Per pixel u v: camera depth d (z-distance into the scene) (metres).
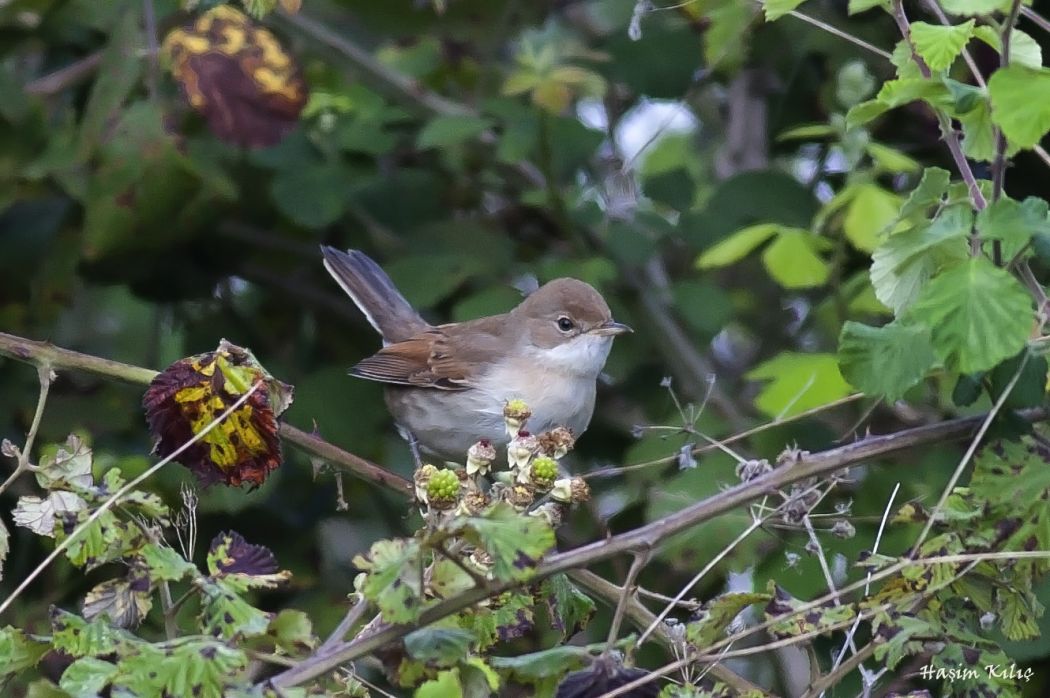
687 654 6.26
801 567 8.73
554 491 5.76
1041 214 5.94
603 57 11.25
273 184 11.16
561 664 5.81
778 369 9.42
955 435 6.39
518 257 12.31
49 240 11.28
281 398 6.80
